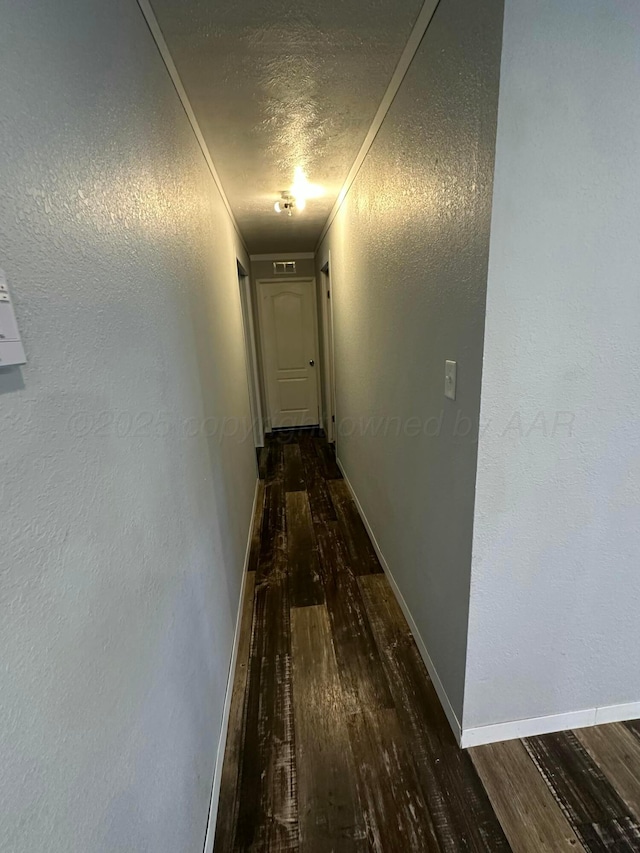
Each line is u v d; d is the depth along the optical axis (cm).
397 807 110
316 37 114
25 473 44
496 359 93
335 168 209
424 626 154
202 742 106
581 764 119
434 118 109
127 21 86
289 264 459
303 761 122
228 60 122
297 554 237
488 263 87
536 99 79
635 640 122
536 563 111
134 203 84
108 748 58
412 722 133
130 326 79
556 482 104
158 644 81
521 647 118
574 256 89
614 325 95
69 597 51
